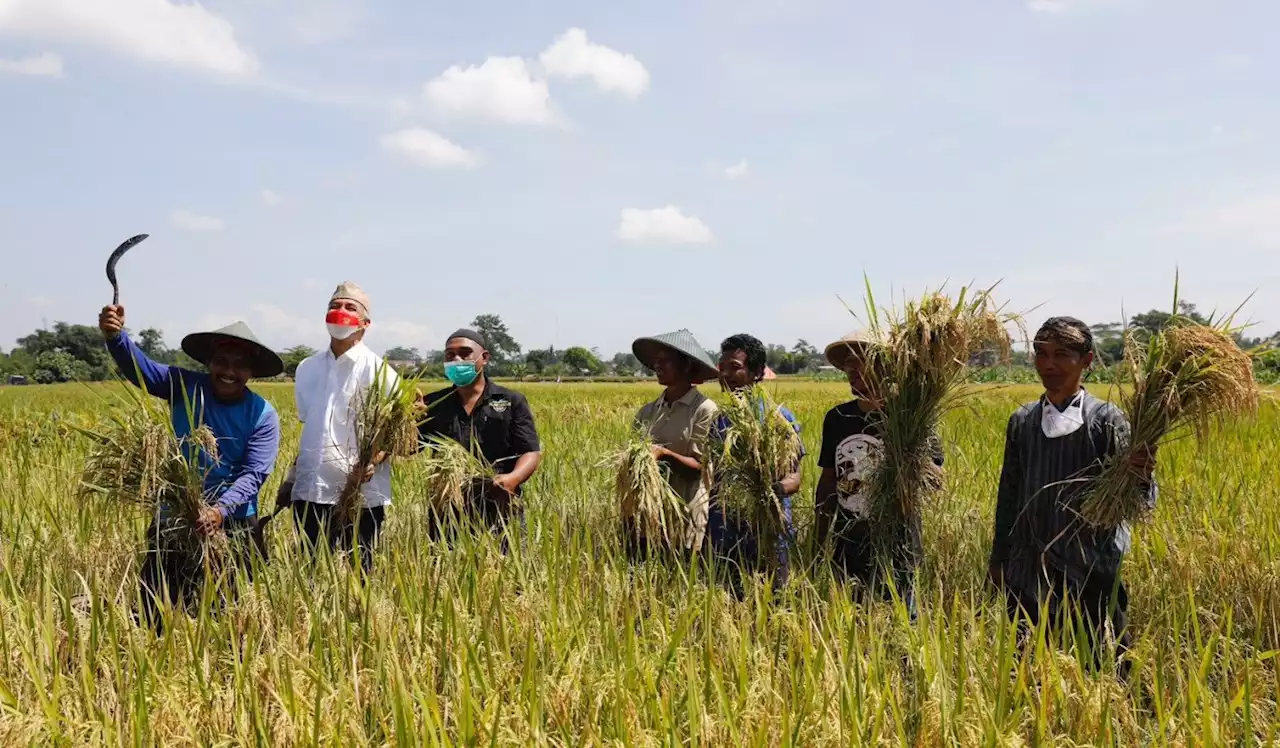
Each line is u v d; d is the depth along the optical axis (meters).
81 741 3.30
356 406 5.37
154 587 4.80
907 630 3.98
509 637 4.15
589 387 54.59
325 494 5.56
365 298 5.67
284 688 3.47
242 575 4.72
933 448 4.93
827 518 5.45
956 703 3.47
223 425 5.21
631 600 4.69
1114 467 4.23
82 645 3.91
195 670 3.70
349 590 4.57
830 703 3.47
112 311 4.95
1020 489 4.74
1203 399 4.03
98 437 4.75
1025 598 4.61
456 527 5.36
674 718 3.38
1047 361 4.50
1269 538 5.49
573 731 3.43
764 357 5.83
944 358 4.70
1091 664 3.77
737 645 3.90
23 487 6.69
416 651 3.95
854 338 5.19
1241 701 3.51
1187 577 4.90
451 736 3.46
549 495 6.94
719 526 5.68
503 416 6.09
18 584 4.79
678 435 5.81
